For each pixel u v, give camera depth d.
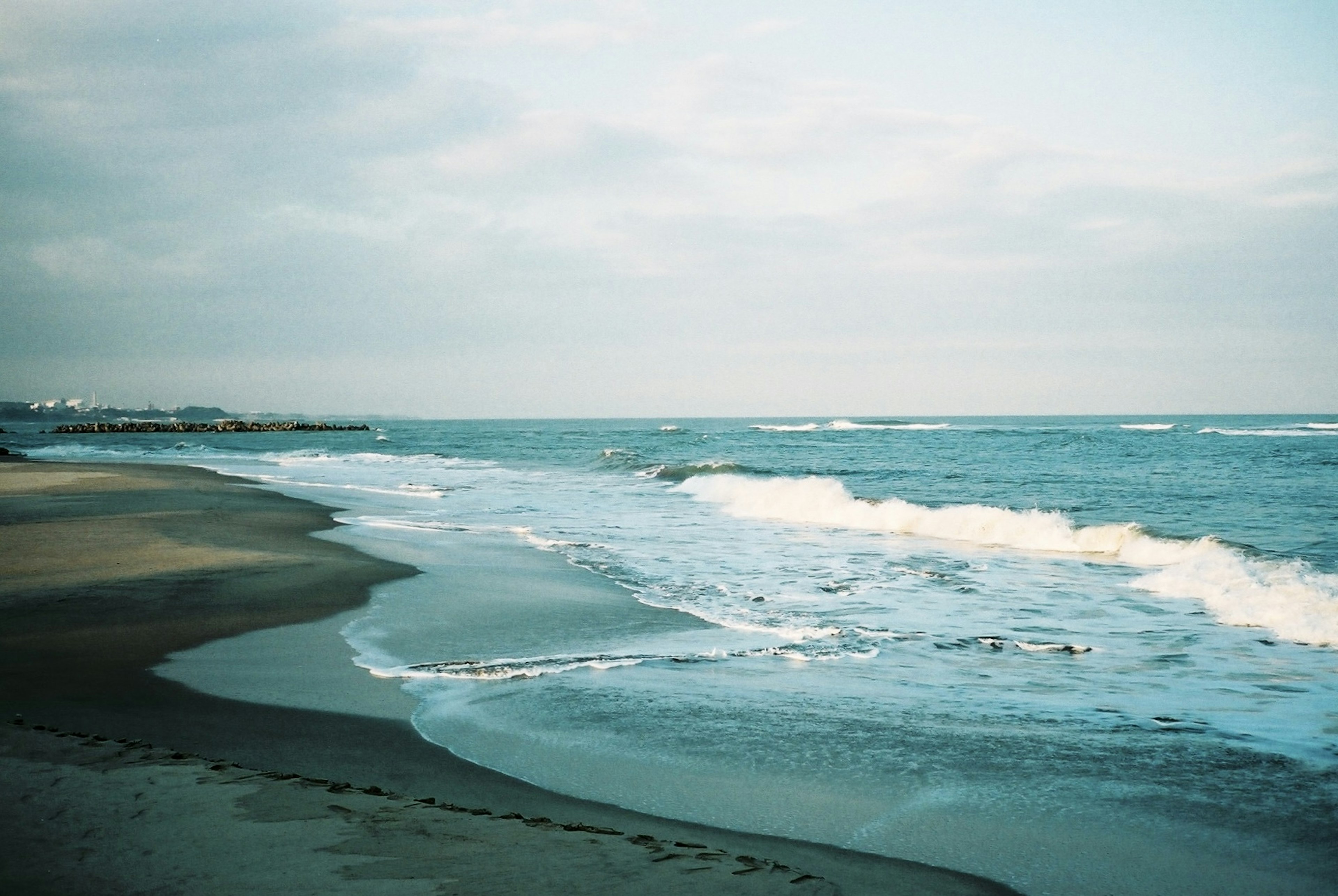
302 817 4.10
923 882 4.07
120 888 3.31
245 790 4.45
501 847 3.83
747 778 5.41
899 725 6.43
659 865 3.68
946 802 5.07
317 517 19.78
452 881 3.43
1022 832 4.68
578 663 8.12
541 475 35.53
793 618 10.26
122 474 32.34
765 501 23.27
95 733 5.82
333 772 5.25
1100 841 4.57
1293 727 6.45
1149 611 10.77
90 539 14.74
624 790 5.18
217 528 16.83
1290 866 4.29
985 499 24.55
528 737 6.11
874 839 4.57
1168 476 31.48
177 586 11.10
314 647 8.57
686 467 34.84
